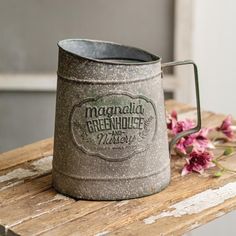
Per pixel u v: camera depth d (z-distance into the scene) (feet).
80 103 3.70
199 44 6.60
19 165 4.27
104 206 3.75
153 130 3.80
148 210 3.70
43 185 4.00
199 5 6.52
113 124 3.71
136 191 3.82
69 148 3.79
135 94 3.70
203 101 6.75
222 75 6.67
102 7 6.40
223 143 4.58
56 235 3.46
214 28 6.56
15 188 3.97
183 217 3.63
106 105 3.68
